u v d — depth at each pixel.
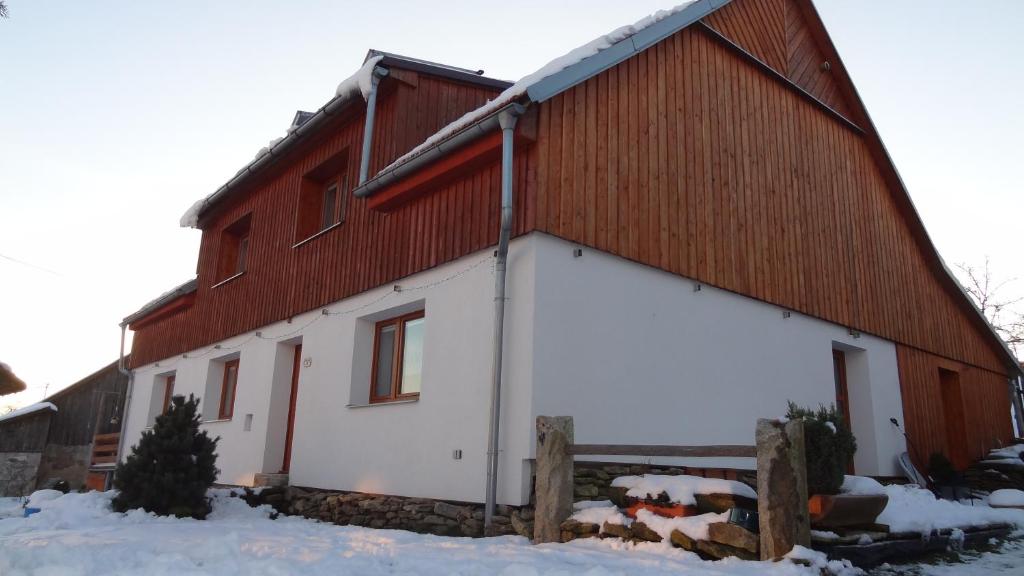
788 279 9.98
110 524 7.79
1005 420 15.52
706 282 8.55
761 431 4.96
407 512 7.38
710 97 9.50
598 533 5.59
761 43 10.76
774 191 10.23
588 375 6.89
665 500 5.55
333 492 8.73
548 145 6.98
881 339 11.89
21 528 7.74
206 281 14.06
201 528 7.35
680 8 8.99
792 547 4.70
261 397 10.99
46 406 21.25
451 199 7.85
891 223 13.04
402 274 8.30
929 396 12.77
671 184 8.44
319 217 11.33
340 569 4.70
